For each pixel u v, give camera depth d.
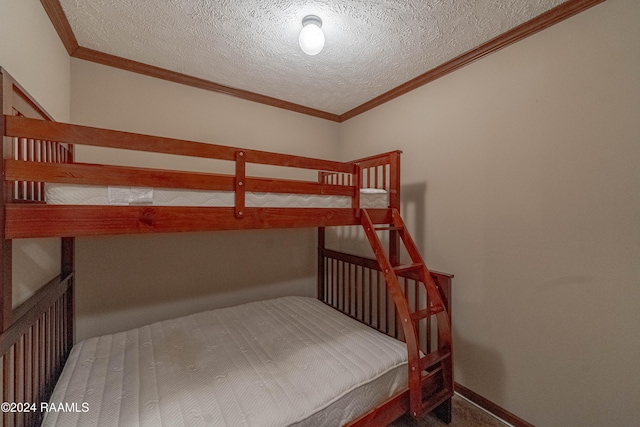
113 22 1.60
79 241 1.90
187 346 1.56
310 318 2.00
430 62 2.00
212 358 1.42
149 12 1.51
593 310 1.36
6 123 0.83
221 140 2.45
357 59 1.97
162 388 1.16
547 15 1.48
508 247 1.69
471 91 1.89
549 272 1.52
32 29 1.26
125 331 1.85
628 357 1.26
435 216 2.12
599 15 1.33
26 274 1.21
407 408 1.36
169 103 2.20
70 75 1.85
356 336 1.68
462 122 1.94
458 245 1.96
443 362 1.54
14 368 0.97
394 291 1.45
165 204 1.08
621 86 1.28
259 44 1.81
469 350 1.88
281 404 1.08
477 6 1.44
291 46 1.82
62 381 1.21
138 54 1.93
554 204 1.50
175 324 1.88
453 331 1.99
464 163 1.93
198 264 2.35
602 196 1.33
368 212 1.70
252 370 1.30
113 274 2.01
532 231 1.58
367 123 2.81
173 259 2.24
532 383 1.58
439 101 2.10
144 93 2.10
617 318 1.29
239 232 2.55
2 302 0.84
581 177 1.40
